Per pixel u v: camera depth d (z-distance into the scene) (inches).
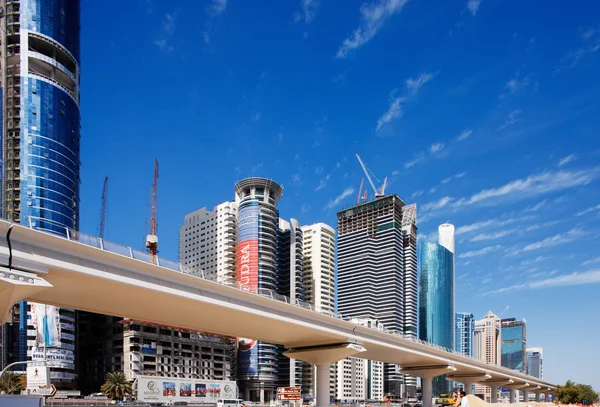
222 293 2069.4
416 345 3681.1
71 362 5438.0
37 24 6122.1
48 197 5802.2
